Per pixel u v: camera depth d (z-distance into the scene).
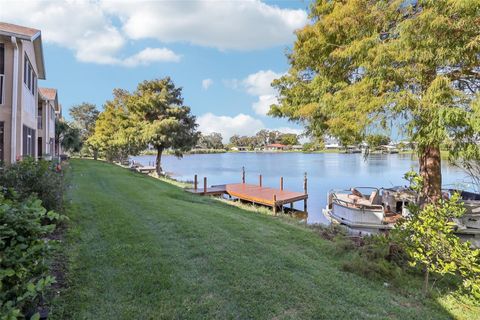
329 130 6.98
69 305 2.87
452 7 4.02
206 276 3.63
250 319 2.81
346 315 2.94
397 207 9.79
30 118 11.78
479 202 7.98
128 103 23.84
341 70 6.48
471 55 4.65
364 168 30.17
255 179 23.19
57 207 5.36
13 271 1.88
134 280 3.43
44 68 13.75
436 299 3.43
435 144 5.28
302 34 6.93
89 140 35.41
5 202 2.46
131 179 15.39
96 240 4.76
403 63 5.08
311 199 15.30
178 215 6.75
